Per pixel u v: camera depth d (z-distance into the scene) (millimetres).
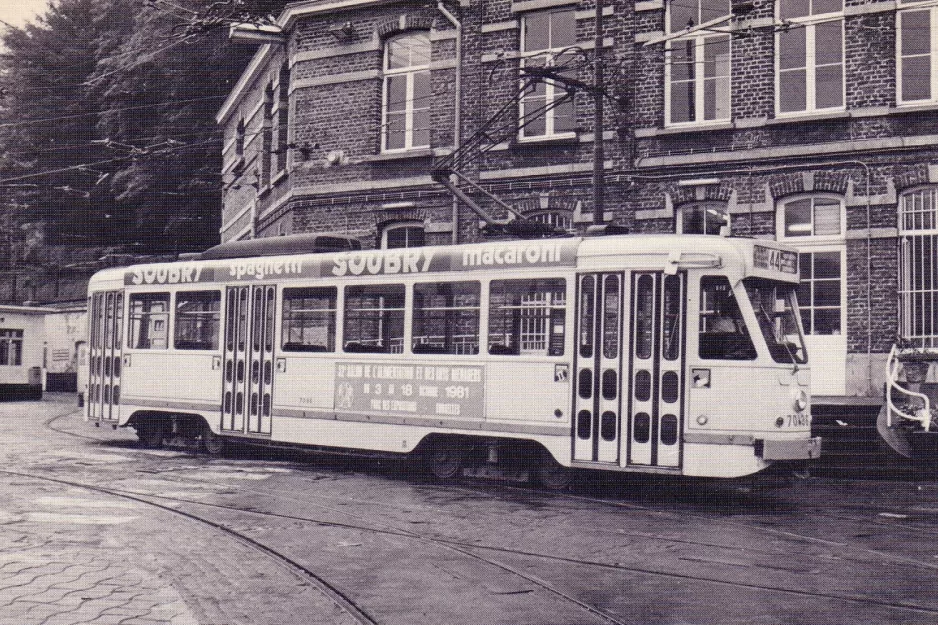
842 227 17297
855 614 6684
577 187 19344
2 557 7906
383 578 7652
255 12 24516
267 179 26484
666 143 18625
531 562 8312
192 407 16375
